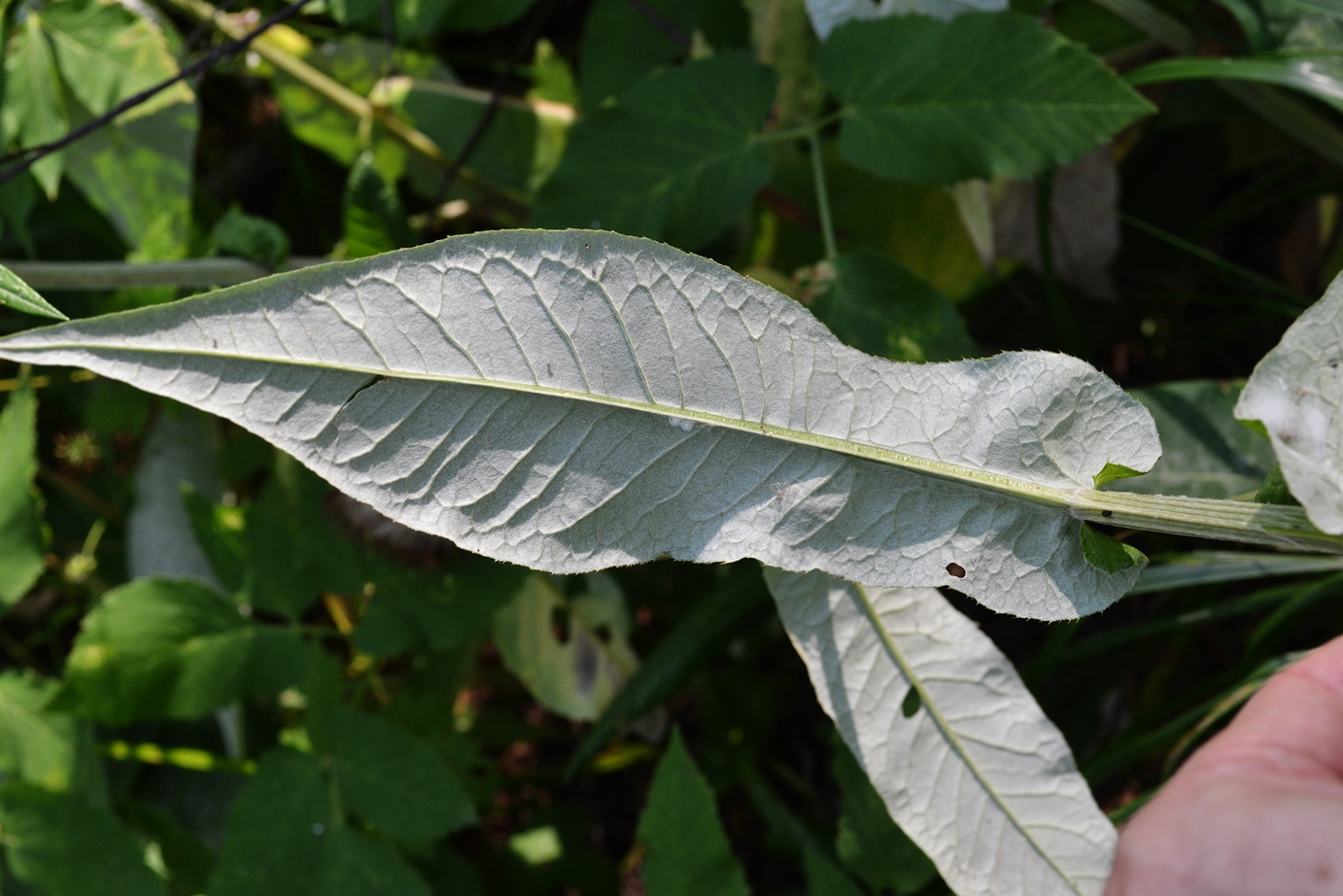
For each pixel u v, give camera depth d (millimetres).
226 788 626
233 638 505
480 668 681
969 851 367
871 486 320
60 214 637
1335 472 296
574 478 314
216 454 641
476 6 509
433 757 485
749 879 667
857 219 569
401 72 582
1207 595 533
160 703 493
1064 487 320
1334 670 371
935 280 583
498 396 310
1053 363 321
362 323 302
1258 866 341
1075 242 582
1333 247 617
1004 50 425
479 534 311
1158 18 484
